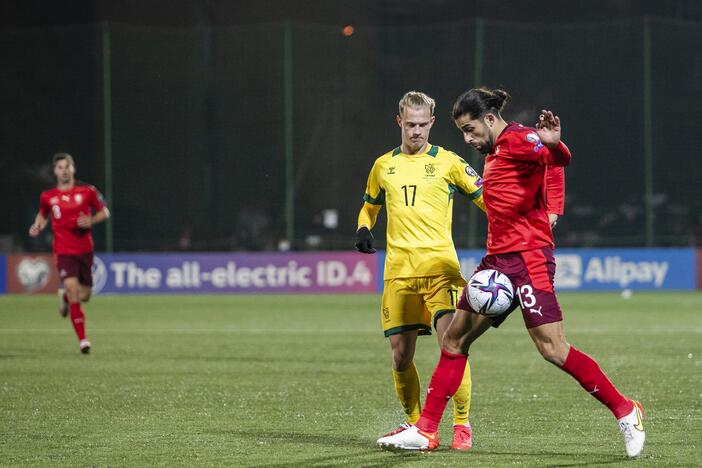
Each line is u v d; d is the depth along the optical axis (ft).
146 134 226.38
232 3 282.97
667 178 224.33
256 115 226.99
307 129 226.58
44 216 109.19
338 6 289.33
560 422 61.82
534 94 227.40
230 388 78.02
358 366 93.04
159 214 225.35
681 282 215.10
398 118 58.49
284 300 194.70
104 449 53.57
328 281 215.51
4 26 285.23
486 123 50.72
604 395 50.21
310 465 49.29
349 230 224.74
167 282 216.13
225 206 225.56
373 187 59.00
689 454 51.37
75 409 67.67
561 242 223.92
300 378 84.12
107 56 226.38
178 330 133.80
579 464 49.06
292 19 285.23
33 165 228.02
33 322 148.36
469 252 210.59
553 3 293.84
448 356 52.44
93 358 100.63
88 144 226.99
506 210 50.34
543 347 50.31
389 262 57.31
